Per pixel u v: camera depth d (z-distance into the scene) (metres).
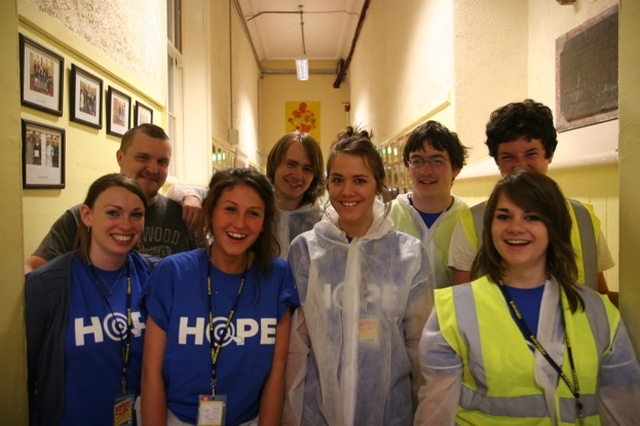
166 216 1.79
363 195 1.19
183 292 1.15
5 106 0.92
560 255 0.96
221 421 1.09
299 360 1.22
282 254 1.69
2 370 0.93
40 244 1.41
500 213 0.99
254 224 1.16
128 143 1.71
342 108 9.11
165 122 2.85
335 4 6.50
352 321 1.17
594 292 0.98
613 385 0.91
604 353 0.92
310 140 1.79
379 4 5.21
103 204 1.22
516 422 0.91
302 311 1.24
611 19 1.77
